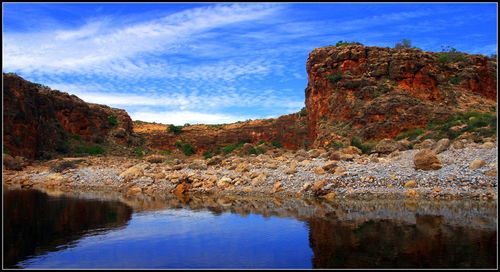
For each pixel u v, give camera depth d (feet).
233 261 32.09
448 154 72.64
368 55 159.43
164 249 35.91
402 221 41.75
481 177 56.34
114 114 215.10
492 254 30.63
